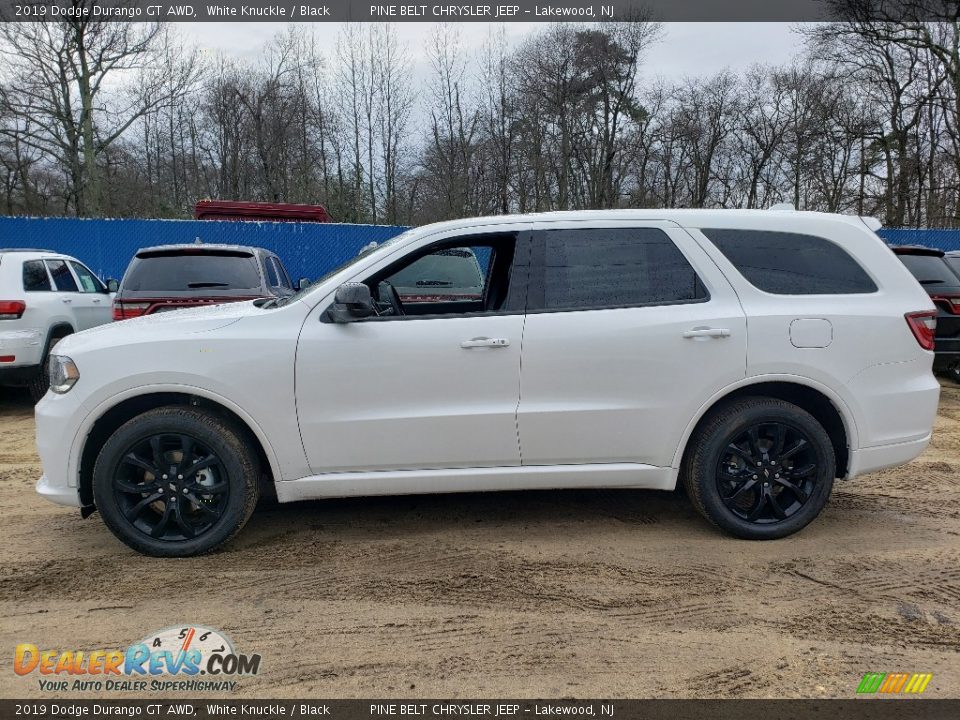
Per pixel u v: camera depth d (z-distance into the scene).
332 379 3.36
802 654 2.60
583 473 3.53
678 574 3.25
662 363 3.44
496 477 3.51
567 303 3.51
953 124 22.12
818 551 3.51
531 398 3.45
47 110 22.17
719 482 3.57
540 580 3.21
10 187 26.52
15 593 3.10
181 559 3.43
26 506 4.24
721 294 3.51
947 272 7.91
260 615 2.91
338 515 4.05
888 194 24.52
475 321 3.44
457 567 3.35
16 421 6.79
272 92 26.41
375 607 2.97
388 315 3.83
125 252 13.82
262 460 3.65
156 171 29.61
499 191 25.23
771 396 3.65
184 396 3.48
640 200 26.84
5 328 6.43
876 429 3.56
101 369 3.29
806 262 3.60
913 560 3.41
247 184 27.42
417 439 3.43
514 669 2.52
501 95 24.78
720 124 28.70
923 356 3.62
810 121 27.23
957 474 4.83
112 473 3.33
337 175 26.52
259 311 3.51
